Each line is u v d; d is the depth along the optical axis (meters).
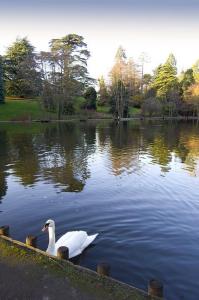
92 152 30.70
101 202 15.76
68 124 65.75
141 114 94.25
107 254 10.45
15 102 80.88
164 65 103.50
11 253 8.78
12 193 17.06
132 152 31.08
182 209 14.98
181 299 8.27
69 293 7.22
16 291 7.28
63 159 26.78
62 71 77.69
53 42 79.81
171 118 96.56
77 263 9.88
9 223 12.95
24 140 38.66
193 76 110.38
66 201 15.81
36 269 8.09
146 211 14.57
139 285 8.80
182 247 11.08
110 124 68.38
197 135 47.53
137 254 10.49
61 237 10.71
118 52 92.50
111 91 91.38
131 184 19.33
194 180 20.53
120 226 12.73
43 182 19.36
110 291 7.30
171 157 28.61
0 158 26.78
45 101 78.38
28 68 80.25
